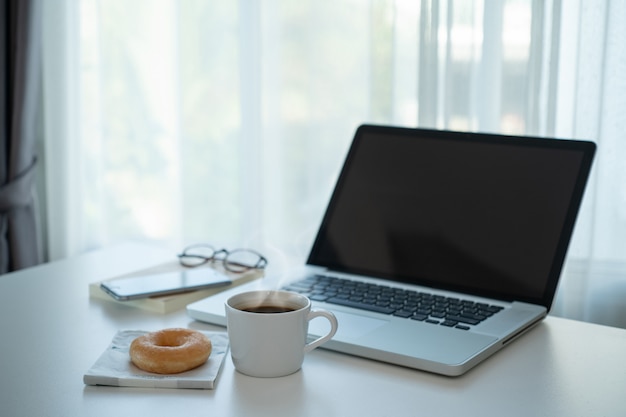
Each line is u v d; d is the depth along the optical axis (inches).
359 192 48.5
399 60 75.8
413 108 76.1
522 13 67.9
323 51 79.5
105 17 90.0
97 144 93.7
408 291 43.1
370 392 31.1
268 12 81.1
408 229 45.9
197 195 88.6
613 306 69.3
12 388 31.5
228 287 45.0
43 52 90.9
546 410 29.6
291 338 32.2
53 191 93.2
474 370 33.4
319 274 46.5
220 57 85.2
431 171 46.7
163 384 31.4
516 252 42.5
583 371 33.5
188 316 41.0
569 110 68.5
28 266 91.6
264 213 84.3
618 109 66.8
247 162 83.4
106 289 43.1
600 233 68.6
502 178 44.5
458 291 43.0
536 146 44.3
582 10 66.1
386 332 36.3
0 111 89.0
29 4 86.6
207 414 29.1
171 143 89.8
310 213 82.7
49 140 92.4
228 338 34.5
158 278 44.9
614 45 66.1
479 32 70.4
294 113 81.8
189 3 85.1
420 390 31.3
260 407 29.7
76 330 38.7
